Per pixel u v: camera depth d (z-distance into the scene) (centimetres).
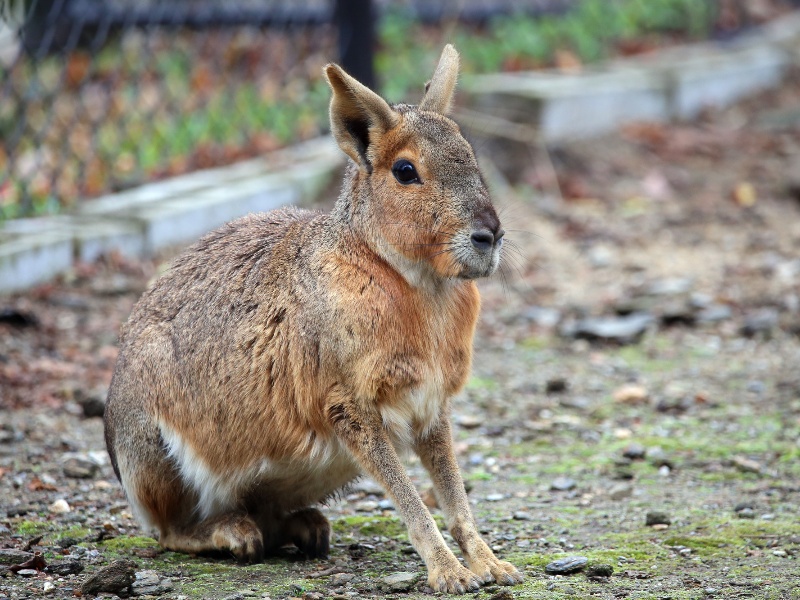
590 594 684
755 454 984
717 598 675
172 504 787
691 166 1898
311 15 1845
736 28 2505
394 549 796
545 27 2208
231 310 763
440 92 804
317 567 755
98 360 1188
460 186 723
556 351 1290
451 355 752
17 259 1302
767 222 1691
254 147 1777
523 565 747
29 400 1086
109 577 690
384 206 730
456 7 2139
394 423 732
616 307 1380
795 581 700
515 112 1870
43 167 1580
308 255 752
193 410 762
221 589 700
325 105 1831
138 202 1520
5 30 1662
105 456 976
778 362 1230
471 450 1016
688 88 2128
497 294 1450
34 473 934
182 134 1712
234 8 1780
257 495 782
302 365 733
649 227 1667
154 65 1827
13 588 699
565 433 1059
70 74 1766
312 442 743
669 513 852
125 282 1366
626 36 2325
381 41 1992
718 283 1470
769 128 2083
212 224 1530
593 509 870
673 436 1041
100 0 1648
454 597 683
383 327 720
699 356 1259
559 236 1625
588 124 1942
